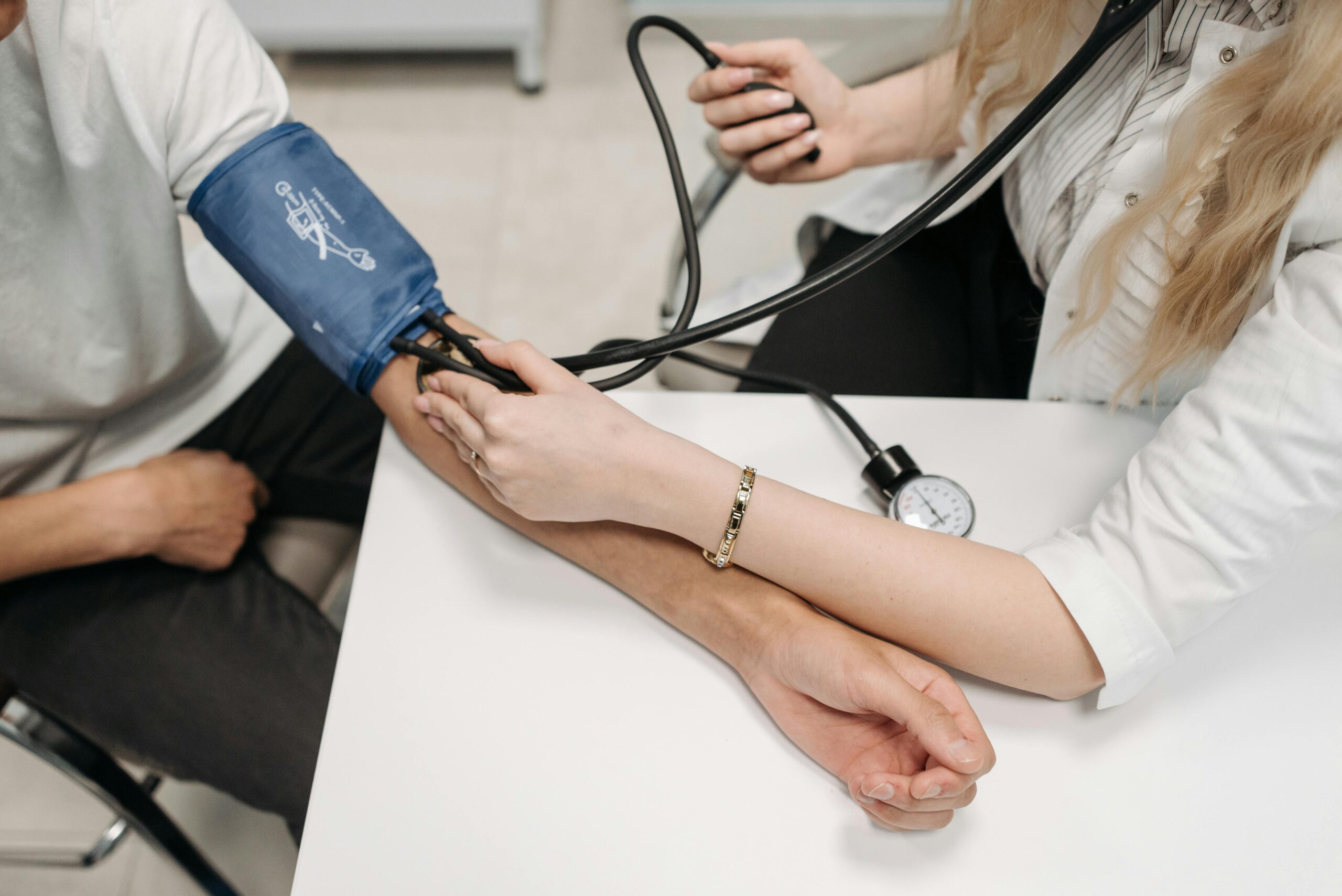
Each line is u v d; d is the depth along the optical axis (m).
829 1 2.15
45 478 0.88
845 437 0.69
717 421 0.69
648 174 1.89
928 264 1.00
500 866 0.51
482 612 0.61
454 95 2.01
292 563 0.96
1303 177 0.55
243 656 0.86
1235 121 0.58
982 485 0.66
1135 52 0.70
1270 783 0.55
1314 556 0.63
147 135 0.66
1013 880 0.52
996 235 0.89
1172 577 0.55
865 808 0.52
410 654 0.58
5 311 0.72
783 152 0.91
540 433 0.57
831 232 1.09
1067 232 0.77
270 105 0.71
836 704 0.55
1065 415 0.71
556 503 0.59
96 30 0.62
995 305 0.90
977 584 0.57
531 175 1.88
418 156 1.91
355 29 1.91
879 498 0.66
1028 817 0.53
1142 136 0.66
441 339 0.68
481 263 1.76
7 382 0.76
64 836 1.18
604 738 0.56
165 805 1.18
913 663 0.57
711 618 0.59
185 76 0.66
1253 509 0.53
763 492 0.59
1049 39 0.74
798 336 0.97
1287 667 0.59
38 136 0.66
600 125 1.97
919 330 0.96
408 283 0.68
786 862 0.52
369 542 0.63
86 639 0.85
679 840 0.53
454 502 0.66
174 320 0.82
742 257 1.73
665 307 1.09
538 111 1.99
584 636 0.60
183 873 0.96
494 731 0.56
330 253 0.67
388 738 0.55
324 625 0.89
